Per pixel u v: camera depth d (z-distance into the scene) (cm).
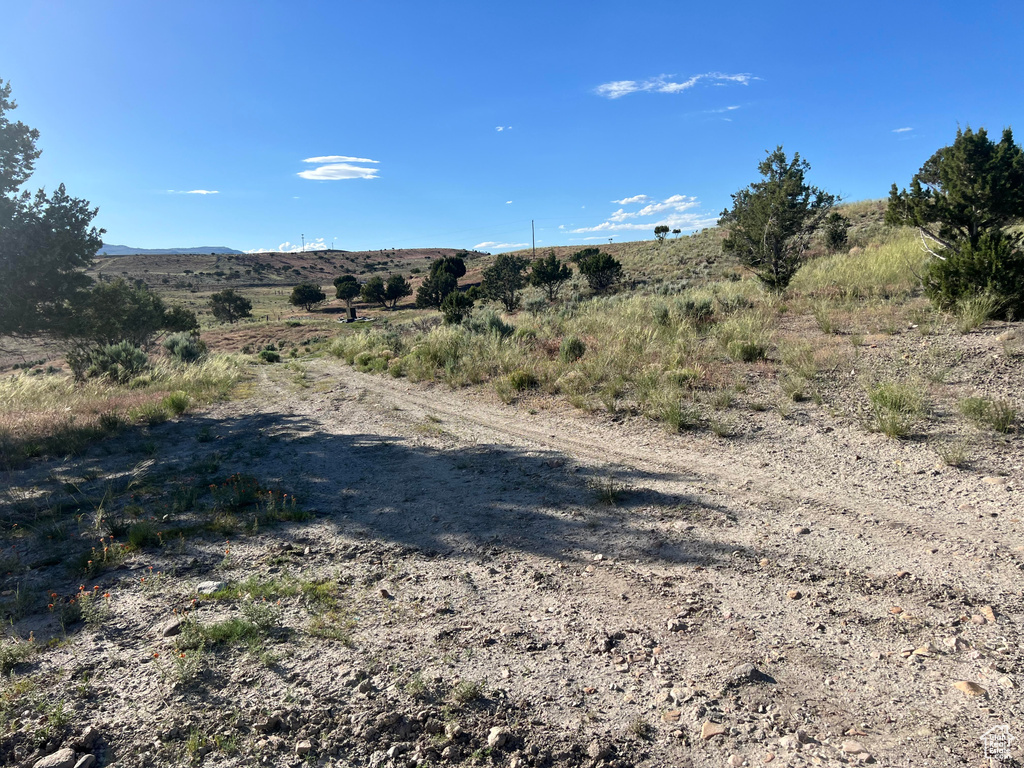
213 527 553
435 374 1459
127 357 2008
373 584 431
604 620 363
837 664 302
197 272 17700
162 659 339
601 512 536
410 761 254
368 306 10462
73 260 1234
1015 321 940
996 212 1126
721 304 1516
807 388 831
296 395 1490
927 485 516
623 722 273
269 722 279
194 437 1029
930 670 290
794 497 526
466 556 470
